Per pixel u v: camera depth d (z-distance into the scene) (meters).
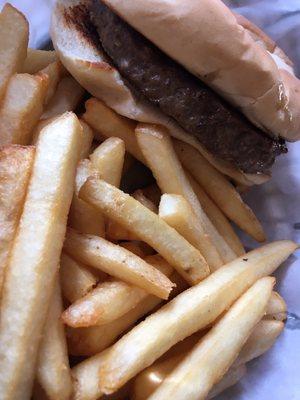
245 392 0.15
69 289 0.13
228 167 0.17
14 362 0.12
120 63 0.14
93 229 0.14
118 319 0.14
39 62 0.17
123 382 0.12
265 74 0.14
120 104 0.15
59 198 0.13
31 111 0.14
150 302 0.14
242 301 0.14
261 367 0.16
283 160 0.19
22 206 0.13
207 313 0.14
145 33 0.14
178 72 0.14
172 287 0.14
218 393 0.15
